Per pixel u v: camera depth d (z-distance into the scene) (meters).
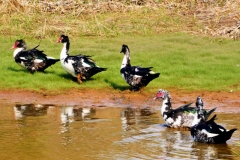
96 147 12.20
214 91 18.69
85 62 19.44
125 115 15.80
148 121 15.06
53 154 11.62
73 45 24.11
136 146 12.34
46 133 13.50
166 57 22.28
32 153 11.70
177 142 12.84
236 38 25.20
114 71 20.89
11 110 16.42
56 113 15.99
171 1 30.39
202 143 12.81
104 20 27.67
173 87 19.14
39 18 27.61
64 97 18.20
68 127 14.16
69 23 27.19
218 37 25.36
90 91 18.86
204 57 22.41
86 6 29.16
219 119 15.17
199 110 13.46
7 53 23.27
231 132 12.41
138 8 29.38
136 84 18.41
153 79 19.34
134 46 24.02
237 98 17.92
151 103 17.52
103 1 29.73
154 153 11.77
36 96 18.34
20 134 13.39
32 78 20.02
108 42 24.81
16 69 21.17
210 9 29.14
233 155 11.76
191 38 25.31
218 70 20.72
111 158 11.34
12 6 27.88
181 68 20.78
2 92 18.77
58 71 21.12
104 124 14.59
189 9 29.62
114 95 18.41
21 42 20.95
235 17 27.77
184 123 14.26
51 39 25.22
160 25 27.42
